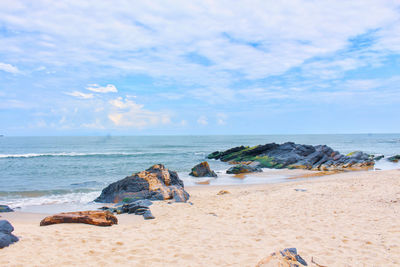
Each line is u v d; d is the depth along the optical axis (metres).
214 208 12.06
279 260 4.97
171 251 6.68
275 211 11.01
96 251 6.61
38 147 87.69
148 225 9.48
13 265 5.57
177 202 13.99
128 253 6.55
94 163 39.75
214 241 7.44
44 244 6.92
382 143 114.62
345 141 139.62
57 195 18.16
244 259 6.07
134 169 33.44
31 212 13.42
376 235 7.50
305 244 7.00
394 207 10.46
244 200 13.48
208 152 62.66
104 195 17.08
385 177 19.56
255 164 35.16
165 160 44.53
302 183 19.61
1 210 13.12
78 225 9.12
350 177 22.45
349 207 11.00
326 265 5.69
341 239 7.29
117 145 101.25
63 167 35.09
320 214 10.14
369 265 5.70
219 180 24.94
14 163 39.53
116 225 9.64
